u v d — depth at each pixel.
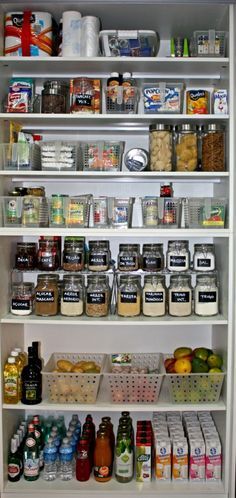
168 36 2.43
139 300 2.26
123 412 2.36
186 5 2.07
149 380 2.18
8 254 2.30
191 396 2.20
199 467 2.18
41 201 2.19
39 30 2.16
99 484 2.17
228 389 2.14
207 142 2.20
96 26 2.15
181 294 2.23
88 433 2.29
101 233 2.14
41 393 2.24
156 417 2.42
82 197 2.18
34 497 2.14
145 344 2.54
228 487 2.13
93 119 2.17
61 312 2.26
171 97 2.18
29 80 2.20
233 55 2.08
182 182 2.48
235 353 2.10
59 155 2.19
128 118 2.14
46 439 2.32
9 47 2.18
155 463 2.23
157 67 2.23
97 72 2.33
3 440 2.20
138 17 2.21
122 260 2.24
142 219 2.25
